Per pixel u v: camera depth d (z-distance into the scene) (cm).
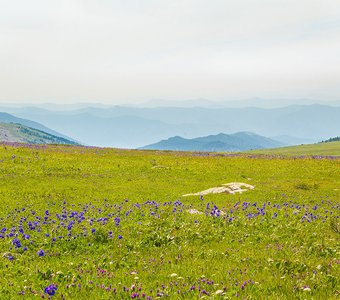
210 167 5025
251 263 1188
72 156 5450
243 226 1834
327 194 3384
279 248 1394
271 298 846
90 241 1469
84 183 3762
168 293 880
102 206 2531
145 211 2134
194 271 1093
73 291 898
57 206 2612
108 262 1205
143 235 1577
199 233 1633
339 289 931
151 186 3716
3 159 4634
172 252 1352
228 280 989
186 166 5056
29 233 1572
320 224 1927
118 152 6925
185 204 2712
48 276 1031
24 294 877
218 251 1366
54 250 1355
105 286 941
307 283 968
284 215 2142
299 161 5741
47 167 4491
